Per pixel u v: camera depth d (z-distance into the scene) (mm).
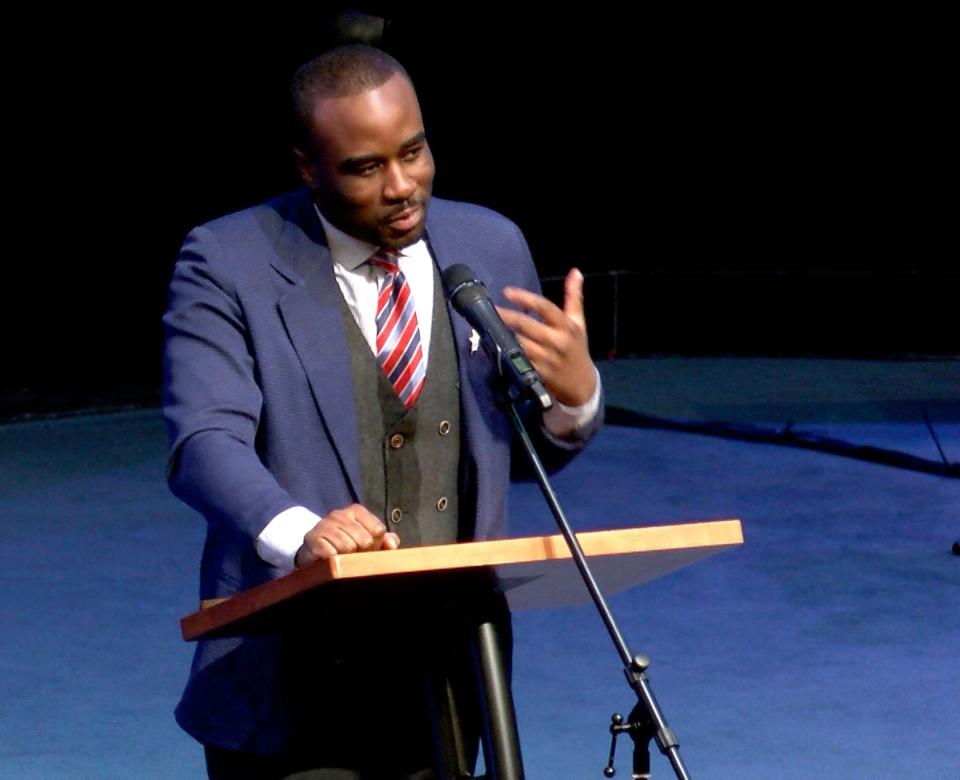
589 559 7480
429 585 7453
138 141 38562
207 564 9195
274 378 8922
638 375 39562
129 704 18578
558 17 41281
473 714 9219
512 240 9680
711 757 16781
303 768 9164
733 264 43344
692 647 20484
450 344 9211
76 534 26391
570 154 42562
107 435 34375
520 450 9516
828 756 16797
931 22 40938
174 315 9031
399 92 8508
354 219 8672
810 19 41281
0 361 38031
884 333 41469
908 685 19016
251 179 39094
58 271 38656
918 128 41812
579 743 17188
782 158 42594
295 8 35969
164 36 37594
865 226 42781
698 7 41406
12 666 19844
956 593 22766
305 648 8922
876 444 32156
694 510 27531
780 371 39906
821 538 25719
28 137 37781
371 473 9055
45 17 37000
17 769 16547
